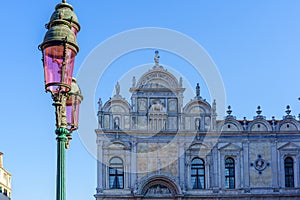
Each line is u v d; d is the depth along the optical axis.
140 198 54.75
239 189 55.62
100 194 54.44
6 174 81.06
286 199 55.38
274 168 56.03
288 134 56.62
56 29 14.45
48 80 14.36
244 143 56.53
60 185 14.35
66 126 15.98
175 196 55.03
